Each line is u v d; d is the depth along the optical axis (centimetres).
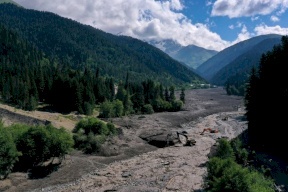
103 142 8931
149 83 18438
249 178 4734
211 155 7906
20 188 6059
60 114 12850
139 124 12525
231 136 11081
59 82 14075
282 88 8575
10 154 6203
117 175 6969
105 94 16112
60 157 7512
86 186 6328
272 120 8656
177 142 10112
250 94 9838
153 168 7425
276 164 7144
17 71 17450
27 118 10144
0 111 10231
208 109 18500
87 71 17925
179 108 17625
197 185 6159
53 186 6312
